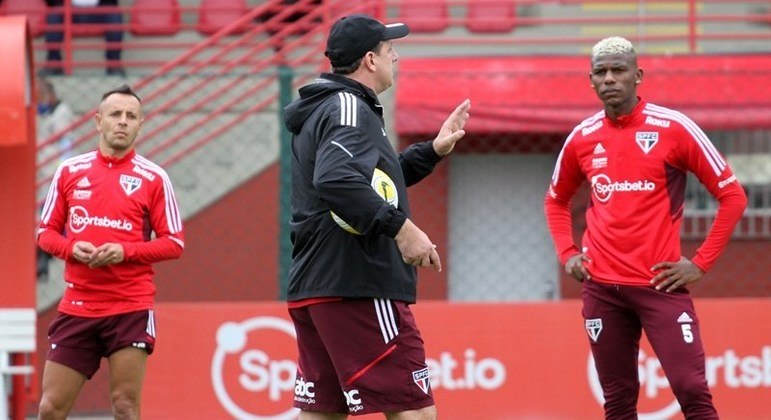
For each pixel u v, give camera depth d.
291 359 29.20
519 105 38.69
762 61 39.91
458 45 47.72
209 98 39.47
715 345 28.56
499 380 28.81
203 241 39.31
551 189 22.34
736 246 39.81
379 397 17.02
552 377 28.77
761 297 39.84
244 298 39.06
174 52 49.69
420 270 39.19
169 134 42.91
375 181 16.61
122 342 22.09
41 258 38.97
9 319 26.69
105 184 22.27
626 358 21.09
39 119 41.97
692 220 40.25
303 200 17.36
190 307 29.34
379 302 16.97
